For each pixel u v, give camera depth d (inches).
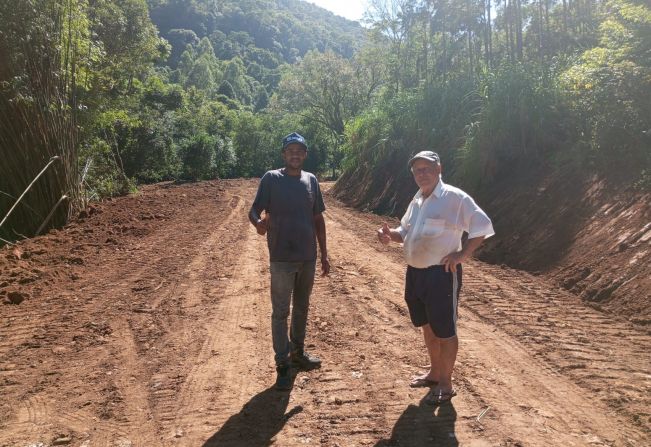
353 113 1632.6
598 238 270.2
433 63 773.3
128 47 871.1
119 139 1203.2
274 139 1937.7
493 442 119.6
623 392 140.8
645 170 286.8
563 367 159.9
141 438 126.5
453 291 137.1
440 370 141.7
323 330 203.0
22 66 425.4
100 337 198.8
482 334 192.7
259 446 121.3
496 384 150.1
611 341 180.5
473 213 133.5
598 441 118.3
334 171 1674.5
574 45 584.1
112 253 366.9
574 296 238.2
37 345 190.4
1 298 251.9
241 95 3905.0
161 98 1593.3
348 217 568.7
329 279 285.6
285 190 157.3
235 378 160.1
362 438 123.3
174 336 198.5
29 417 137.6
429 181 138.1
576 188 327.9
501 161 425.4
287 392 149.7
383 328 203.2
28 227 447.5
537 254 298.8
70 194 490.6
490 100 443.8
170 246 392.2
